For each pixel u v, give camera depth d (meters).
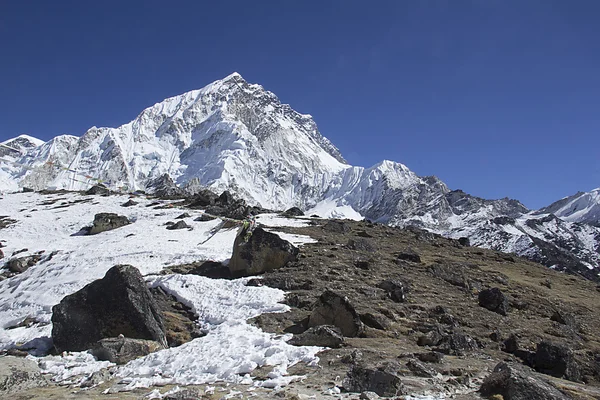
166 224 47.34
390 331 20.12
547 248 188.62
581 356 20.95
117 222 50.34
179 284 26.05
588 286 38.06
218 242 37.09
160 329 19.94
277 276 26.19
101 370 16.20
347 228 45.59
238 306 22.73
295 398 12.50
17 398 13.95
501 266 39.81
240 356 16.47
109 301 20.08
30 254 41.91
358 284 25.91
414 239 46.72
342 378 14.07
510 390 12.46
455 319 22.86
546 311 27.19
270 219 50.00
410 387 13.25
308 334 17.80
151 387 14.66
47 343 21.25
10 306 27.97
